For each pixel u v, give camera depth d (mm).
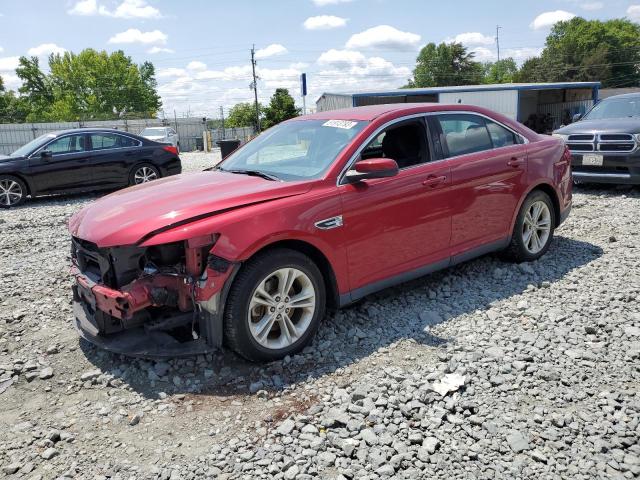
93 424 3072
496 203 4949
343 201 3869
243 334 3439
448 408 3035
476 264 5484
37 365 3762
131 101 90938
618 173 9094
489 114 5148
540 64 96375
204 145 41219
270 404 3184
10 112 83562
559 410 3000
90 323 3777
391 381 3316
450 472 2539
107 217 3643
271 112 56250
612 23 102438
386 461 2639
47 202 11773
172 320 3541
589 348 3680
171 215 3416
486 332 3990
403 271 4316
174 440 2889
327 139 4316
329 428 2916
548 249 5887
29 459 2783
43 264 6297
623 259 5500
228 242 3350
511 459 2619
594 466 2559
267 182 3898
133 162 12500
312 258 3928
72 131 11945
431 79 104375
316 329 3824
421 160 4492
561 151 5652
